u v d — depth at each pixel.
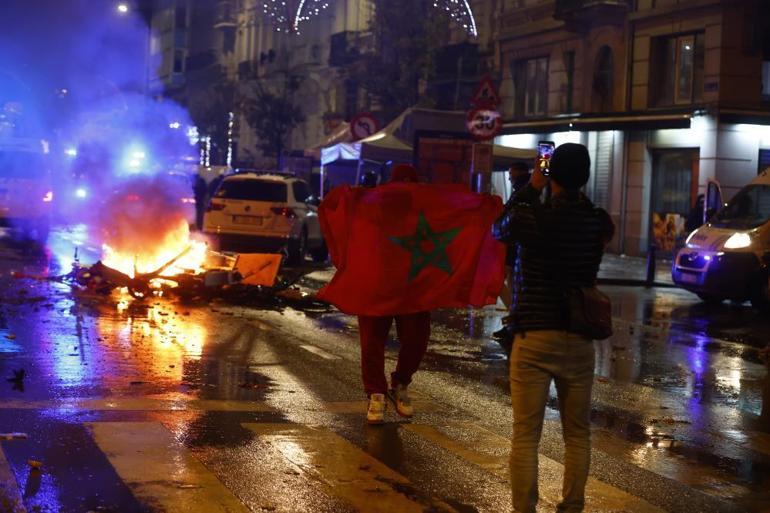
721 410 9.82
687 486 7.08
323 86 60.53
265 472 6.79
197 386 9.55
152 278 16.48
